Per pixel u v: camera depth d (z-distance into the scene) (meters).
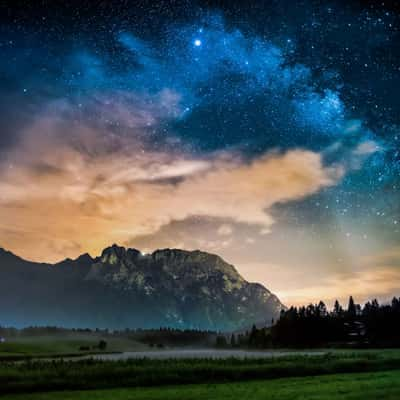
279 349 168.25
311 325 181.62
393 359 58.75
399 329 161.12
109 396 34.00
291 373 49.19
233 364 53.06
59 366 50.38
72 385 40.22
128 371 44.84
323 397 31.30
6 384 39.25
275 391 35.31
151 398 32.53
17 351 147.62
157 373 44.66
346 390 34.84
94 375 43.22
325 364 53.62
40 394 36.03
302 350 147.00
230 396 32.91
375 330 166.75
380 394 32.22
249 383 41.81
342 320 187.88
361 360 57.34
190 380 43.72
